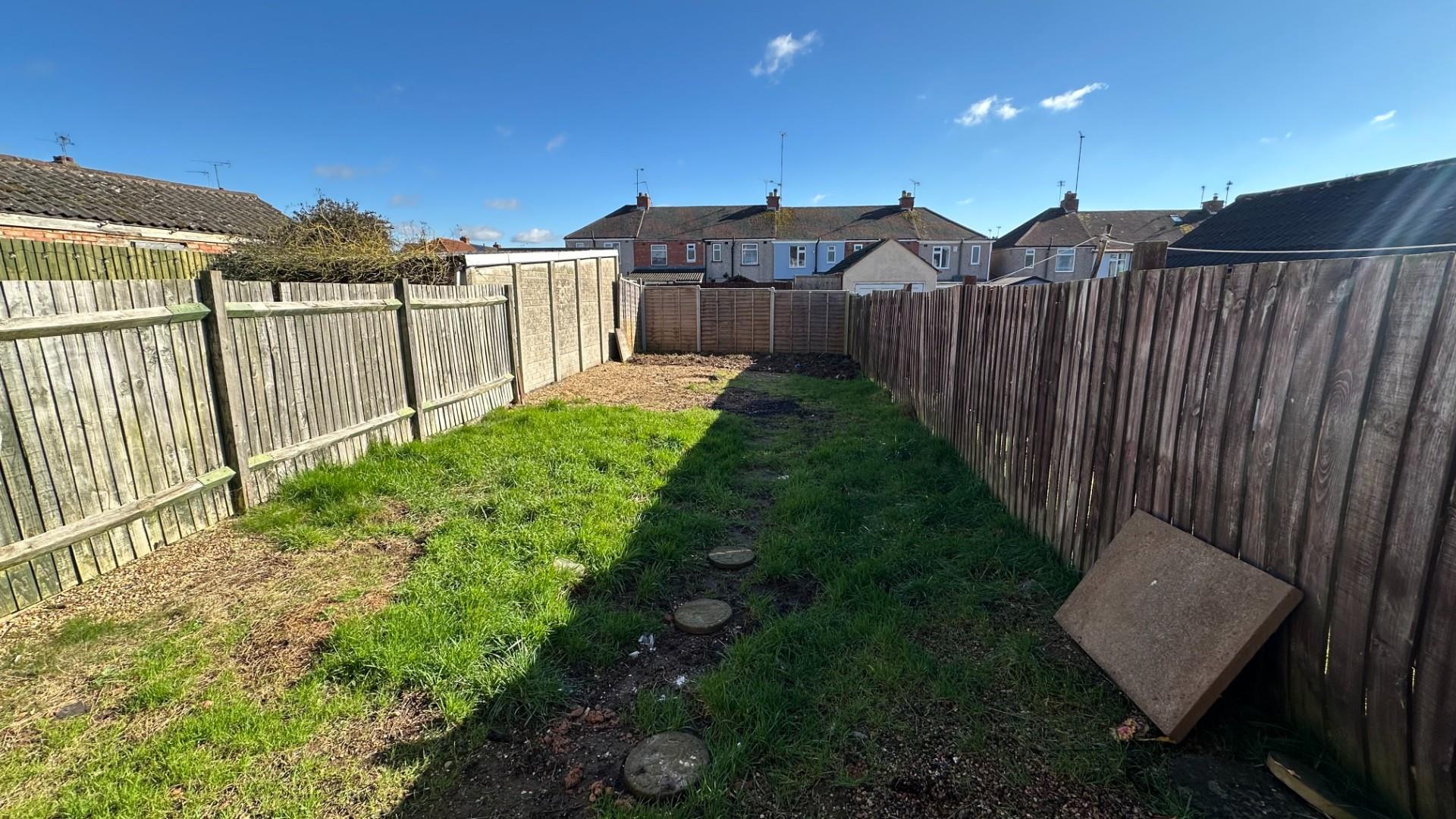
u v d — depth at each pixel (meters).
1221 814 1.70
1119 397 2.76
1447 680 1.41
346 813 1.83
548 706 2.29
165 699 2.29
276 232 10.07
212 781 1.92
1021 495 3.89
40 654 2.55
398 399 5.61
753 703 2.21
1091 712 2.15
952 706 2.21
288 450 4.38
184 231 11.89
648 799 1.87
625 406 7.89
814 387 10.44
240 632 2.72
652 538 3.63
